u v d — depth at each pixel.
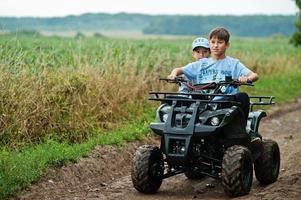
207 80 10.99
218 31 10.97
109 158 13.11
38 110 13.76
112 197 10.68
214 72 11.00
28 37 25.23
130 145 14.34
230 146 10.48
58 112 14.35
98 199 10.55
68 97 14.84
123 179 12.27
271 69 33.81
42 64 15.22
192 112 10.18
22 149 12.73
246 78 10.41
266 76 31.27
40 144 13.02
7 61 14.08
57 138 13.87
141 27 130.38
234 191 10.06
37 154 11.89
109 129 15.45
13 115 13.27
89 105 15.34
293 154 13.97
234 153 10.03
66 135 14.12
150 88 18.78
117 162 13.20
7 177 10.55
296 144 15.86
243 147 10.20
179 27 121.88
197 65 11.10
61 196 10.73
